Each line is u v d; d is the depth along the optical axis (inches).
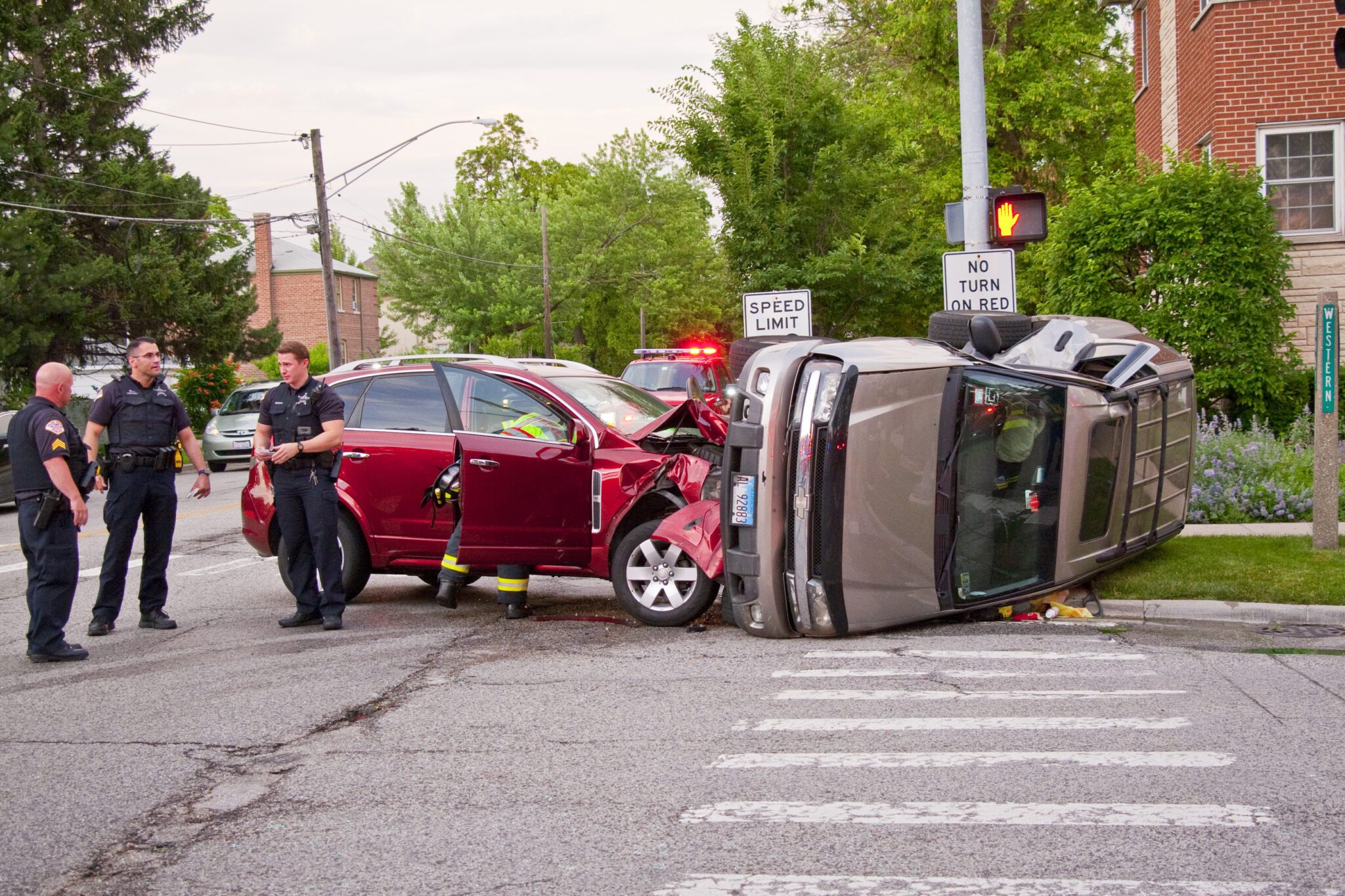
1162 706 236.2
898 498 305.0
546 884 158.1
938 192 1222.9
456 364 374.9
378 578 450.3
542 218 2052.2
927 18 1193.4
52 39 1403.8
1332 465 374.9
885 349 312.2
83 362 1424.7
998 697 247.1
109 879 165.2
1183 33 732.0
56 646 314.8
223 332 1502.2
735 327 2603.3
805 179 717.3
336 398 344.8
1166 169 749.9
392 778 205.9
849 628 305.3
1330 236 652.1
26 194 1311.5
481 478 342.0
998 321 388.2
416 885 159.0
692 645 308.5
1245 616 319.9
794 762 207.8
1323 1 649.6
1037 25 1235.2
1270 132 661.9
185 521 665.6
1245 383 572.1
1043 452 315.0
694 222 2561.5
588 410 353.1
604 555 341.1
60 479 308.5
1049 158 1336.1
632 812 184.7
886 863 161.6
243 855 172.6
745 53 717.9
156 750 228.2
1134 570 354.6
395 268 2375.7
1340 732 215.6
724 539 315.6
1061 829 172.4
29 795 202.8
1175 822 173.8
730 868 161.6
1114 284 619.5
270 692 271.9
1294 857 159.6
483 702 256.2
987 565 316.2
